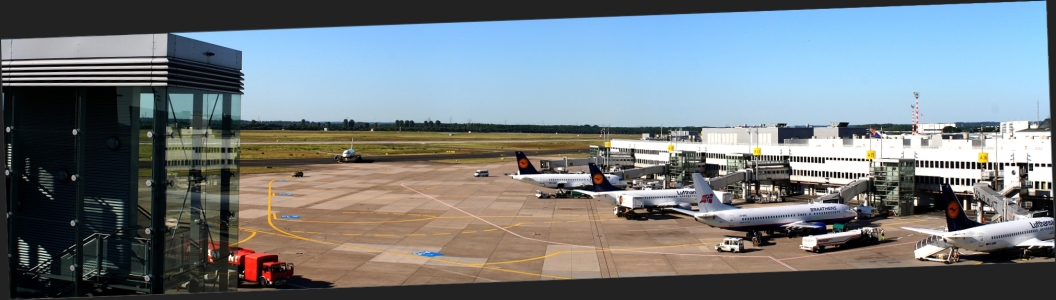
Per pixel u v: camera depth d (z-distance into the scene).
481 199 121.44
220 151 43.38
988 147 100.06
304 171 185.75
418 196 125.25
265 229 83.44
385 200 117.81
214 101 42.50
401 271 58.94
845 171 115.81
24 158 41.09
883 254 67.56
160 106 38.66
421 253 67.94
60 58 38.88
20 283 41.69
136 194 39.66
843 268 60.56
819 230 80.00
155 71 37.91
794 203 115.00
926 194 108.81
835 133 162.38
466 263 62.94
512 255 67.19
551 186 129.00
